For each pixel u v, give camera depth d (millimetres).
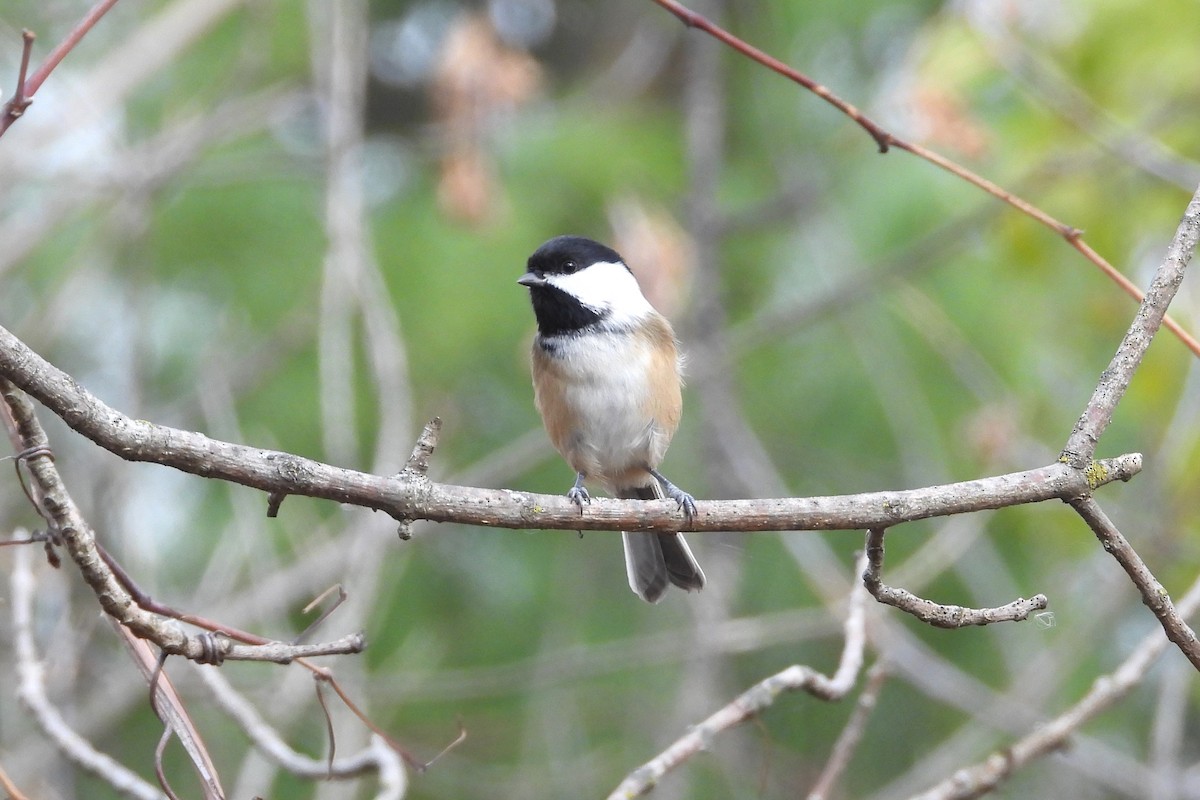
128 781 5957
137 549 9094
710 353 11734
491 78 10492
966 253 11656
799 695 12133
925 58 10117
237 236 11672
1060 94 9688
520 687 10883
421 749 11312
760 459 11602
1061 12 9875
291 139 13188
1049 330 11219
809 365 12430
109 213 10742
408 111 14875
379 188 12359
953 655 11617
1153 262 10367
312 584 9430
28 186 11750
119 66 10461
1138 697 11758
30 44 4129
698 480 12680
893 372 11594
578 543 12164
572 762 11305
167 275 11656
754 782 11523
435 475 10781
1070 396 11250
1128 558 4758
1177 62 9516
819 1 13070
